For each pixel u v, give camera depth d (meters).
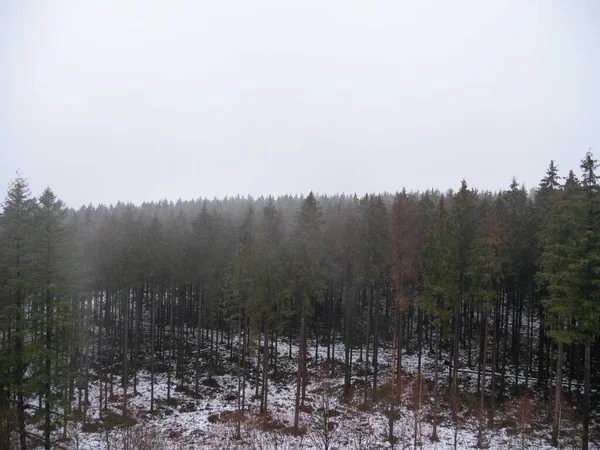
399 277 29.80
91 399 34.38
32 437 23.92
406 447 23.55
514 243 30.05
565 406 28.06
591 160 21.41
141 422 29.27
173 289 39.41
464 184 29.78
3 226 22.33
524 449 22.66
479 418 26.20
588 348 21.11
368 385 34.44
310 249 29.64
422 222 35.75
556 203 23.33
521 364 36.38
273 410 31.16
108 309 42.47
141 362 42.44
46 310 22.27
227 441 25.66
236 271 30.39
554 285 21.80
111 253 36.09
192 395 35.09
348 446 23.81
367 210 34.09
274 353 43.97
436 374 25.64
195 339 48.44
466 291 27.91
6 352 21.44
